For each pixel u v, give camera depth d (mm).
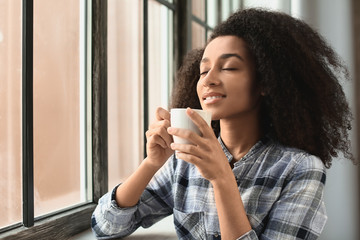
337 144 806
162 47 1683
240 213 593
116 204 812
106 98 1181
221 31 744
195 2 1934
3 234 821
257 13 757
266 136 771
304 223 625
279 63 719
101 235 847
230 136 761
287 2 1809
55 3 1021
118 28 1314
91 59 1151
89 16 1148
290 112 729
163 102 1703
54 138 1029
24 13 884
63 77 1062
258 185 703
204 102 696
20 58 899
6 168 868
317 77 746
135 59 1435
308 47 756
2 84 855
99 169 1162
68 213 1011
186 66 950
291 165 692
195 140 561
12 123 880
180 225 786
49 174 1011
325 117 770
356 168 1479
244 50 699
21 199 902
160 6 1632
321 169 676
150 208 871
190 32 1771
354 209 1495
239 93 684
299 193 651
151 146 734
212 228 729
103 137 1167
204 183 768
